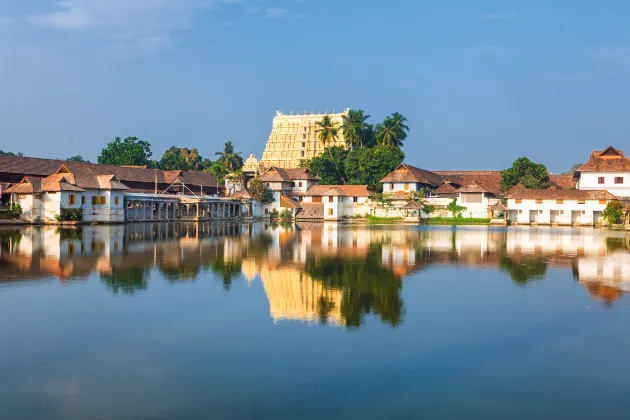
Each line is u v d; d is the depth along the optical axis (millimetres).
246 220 113438
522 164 118562
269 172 126875
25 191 75000
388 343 19000
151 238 56094
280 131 184000
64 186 76250
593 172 104000
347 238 60219
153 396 14680
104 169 106125
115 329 20359
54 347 18359
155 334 19797
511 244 52938
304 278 31359
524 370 16625
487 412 13914
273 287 28406
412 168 122000
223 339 19266
